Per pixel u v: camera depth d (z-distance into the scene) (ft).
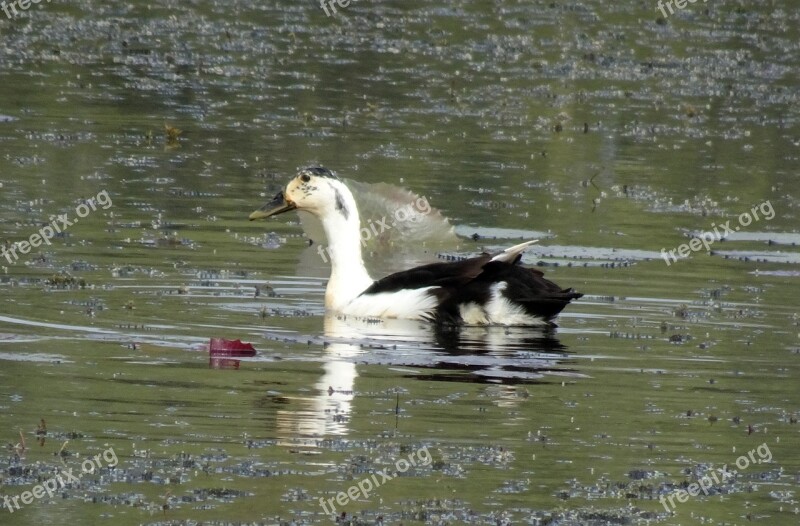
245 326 49.11
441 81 103.24
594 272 59.62
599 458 37.19
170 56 106.11
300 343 47.29
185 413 39.11
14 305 50.01
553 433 38.81
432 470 35.78
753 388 43.73
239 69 103.60
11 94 91.50
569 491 34.99
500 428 39.06
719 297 55.98
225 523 32.04
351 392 41.73
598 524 32.91
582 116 94.94
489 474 35.76
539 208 71.26
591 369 45.29
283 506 33.14
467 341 48.52
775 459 37.73
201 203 68.64
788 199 75.66
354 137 85.20
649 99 101.35
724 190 76.95
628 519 33.27
